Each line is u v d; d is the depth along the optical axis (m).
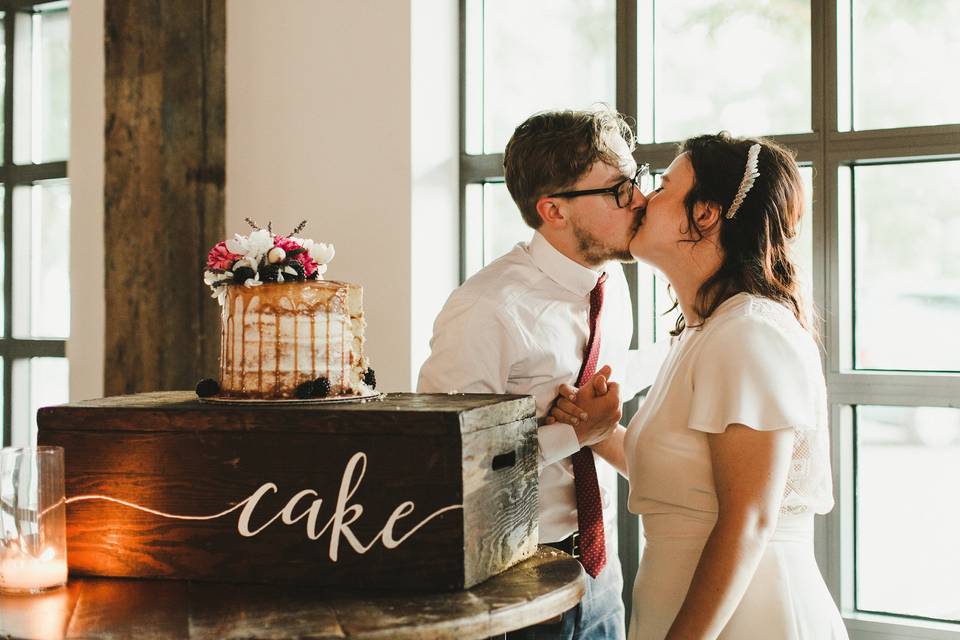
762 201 1.58
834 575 2.51
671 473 1.59
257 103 3.08
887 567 2.55
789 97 2.62
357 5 2.91
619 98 2.80
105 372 3.24
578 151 1.88
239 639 1.15
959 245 2.47
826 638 1.54
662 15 2.78
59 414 1.44
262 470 1.37
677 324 1.79
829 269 2.52
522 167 1.96
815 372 1.52
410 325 2.84
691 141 1.67
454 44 2.99
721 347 1.50
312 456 1.35
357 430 1.33
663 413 1.62
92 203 3.40
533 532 1.54
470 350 1.90
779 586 1.53
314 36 2.98
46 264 3.91
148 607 1.28
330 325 1.49
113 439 1.42
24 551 1.35
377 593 1.32
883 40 2.52
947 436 2.46
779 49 2.63
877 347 2.56
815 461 1.56
